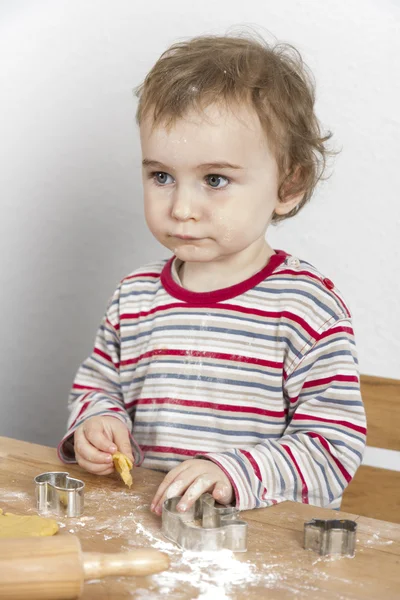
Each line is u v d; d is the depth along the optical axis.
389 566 0.69
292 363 1.01
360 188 1.40
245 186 0.93
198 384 1.03
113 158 1.53
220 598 0.63
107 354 1.14
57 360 1.65
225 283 1.06
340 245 1.44
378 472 1.25
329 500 0.91
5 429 1.71
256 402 1.02
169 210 0.94
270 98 0.95
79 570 0.57
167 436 1.04
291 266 1.06
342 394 0.96
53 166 1.57
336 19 1.37
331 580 0.66
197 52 0.99
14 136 1.58
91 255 1.58
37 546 0.58
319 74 1.39
